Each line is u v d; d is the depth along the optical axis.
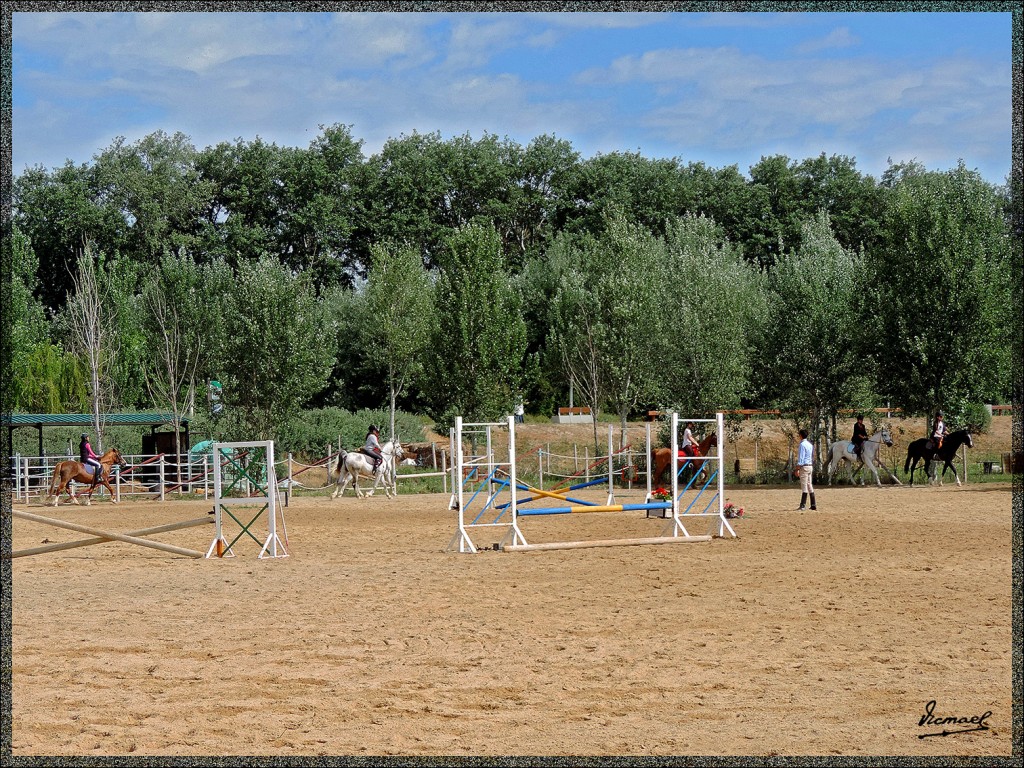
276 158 76.31
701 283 44.03
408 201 78.44
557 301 53.50
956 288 39.19
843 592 13.07
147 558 18.25
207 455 37.03
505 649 9.81
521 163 81.50
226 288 43.44
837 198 80.31
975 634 10.30
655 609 11.98
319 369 43.81
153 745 6.79
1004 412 50.62
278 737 6.99
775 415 46.19
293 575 15.45
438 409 47.66
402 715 7.55
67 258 66.81
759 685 8.33
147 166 69.81
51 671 9.02
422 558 17.56
